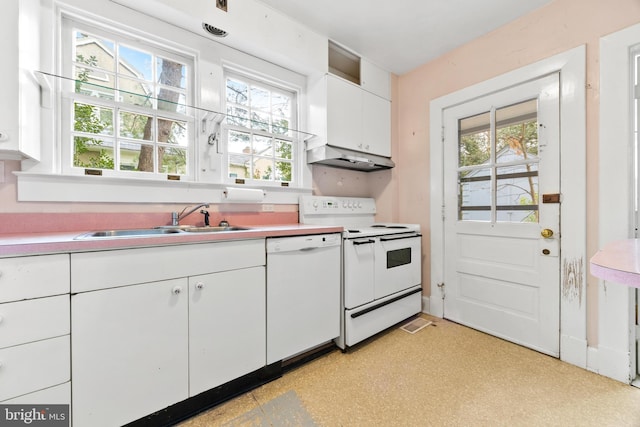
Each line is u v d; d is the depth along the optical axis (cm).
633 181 147
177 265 118
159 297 114
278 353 151
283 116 228
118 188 152
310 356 175
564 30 169
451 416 125
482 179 212
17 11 107
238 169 204
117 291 105
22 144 111
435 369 163
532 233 184
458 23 197
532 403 133
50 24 133
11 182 128
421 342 196
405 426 120
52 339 94
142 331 110
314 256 167
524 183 189
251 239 140
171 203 169
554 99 173
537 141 182
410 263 231
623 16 147
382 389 145
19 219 129
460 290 226
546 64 175
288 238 154
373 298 198
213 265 128
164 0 149
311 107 228
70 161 145
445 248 236
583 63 160
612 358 151
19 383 89
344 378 154
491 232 206
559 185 171
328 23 200
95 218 146
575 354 164
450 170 232
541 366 164
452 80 231
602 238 154
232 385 140
